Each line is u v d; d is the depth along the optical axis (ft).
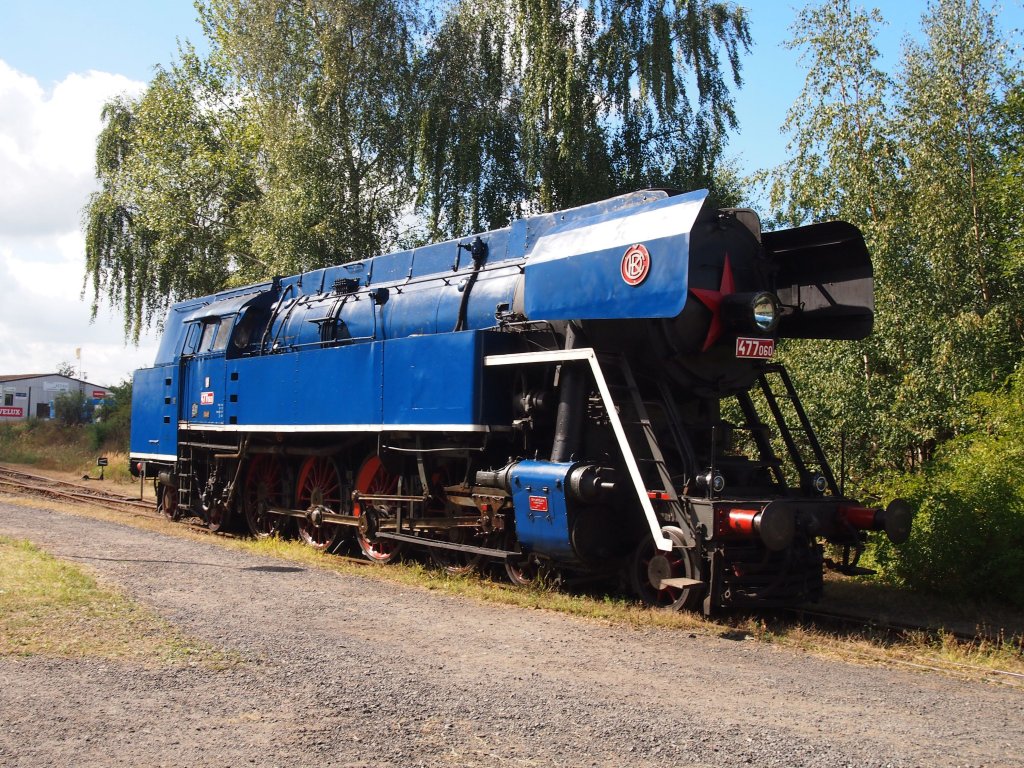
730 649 22.58
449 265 36.91
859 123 46.42
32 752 14.03
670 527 25.81
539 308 29.04
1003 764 14.78
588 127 65.16
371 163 77.87
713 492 25.45
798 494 29.19
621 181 66.13
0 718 15.58
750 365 29.55
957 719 17.31
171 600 26.08
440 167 70.44
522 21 64.80
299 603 26.71
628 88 66.18
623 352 27.81
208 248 95.66
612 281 26.53
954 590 31.27
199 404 49.80
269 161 82.43
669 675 19.75
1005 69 49.26
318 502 41.50
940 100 45.93
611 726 15.92
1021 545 30.78
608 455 29.04
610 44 65.26
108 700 16.69
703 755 14.60
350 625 23.98
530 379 30.91
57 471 103.60
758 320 26.40
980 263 44.93
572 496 27.07
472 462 32.40
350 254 74.23
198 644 20.88
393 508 36.19
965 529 30.96
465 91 71.10
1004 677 21.16
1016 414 34.63
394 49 75.20
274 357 42.60
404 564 35.58
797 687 19.15
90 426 140.87
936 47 48.80
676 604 25.99
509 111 71.41
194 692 17.29
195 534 45.44
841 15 48.03
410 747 14.67
